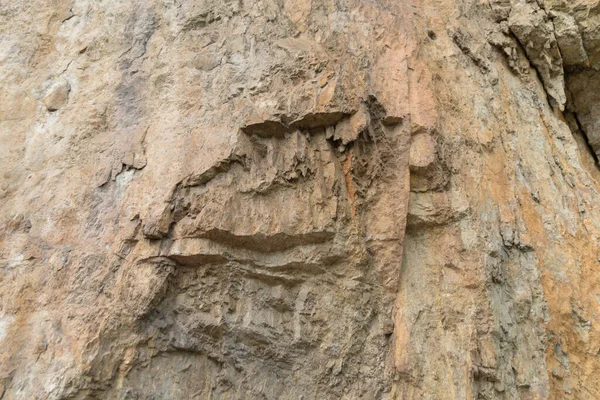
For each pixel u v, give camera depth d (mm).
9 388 2486
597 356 3525
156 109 3365
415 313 3189
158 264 2801
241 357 2943
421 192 3412
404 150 3352
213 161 2992
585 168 5371
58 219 3004
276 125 3145
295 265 3102
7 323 2693
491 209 3596
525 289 3453
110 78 3561
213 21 3713
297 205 3072
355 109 3232
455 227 3371
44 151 3316
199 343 2850
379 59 3633
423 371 3062
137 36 3721
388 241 3223
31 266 2869
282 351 3033
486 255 3326
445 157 3512
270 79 3324
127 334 2662
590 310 3684
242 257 2982
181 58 3545
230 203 2957
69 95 3559
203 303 2895
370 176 3312
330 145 3262
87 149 3262
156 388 2678
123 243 2840
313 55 3400
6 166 3275
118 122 3367
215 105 3281
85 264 2816
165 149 3143
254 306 3025
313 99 3180
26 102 3553
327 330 3119
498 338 3168
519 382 3158
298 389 3025
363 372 3127
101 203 3025
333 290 3178
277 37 3590
